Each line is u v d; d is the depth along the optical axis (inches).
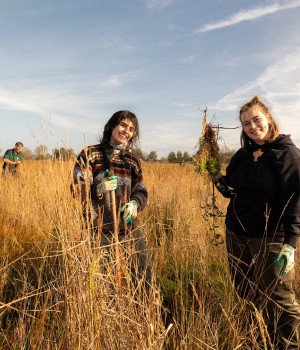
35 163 180.2
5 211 179.3
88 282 64.2
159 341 61.9
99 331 63.4
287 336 80.4
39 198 148.6
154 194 224.5
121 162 97.3
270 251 81.7
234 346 76.7
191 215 178.1
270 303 81.6
